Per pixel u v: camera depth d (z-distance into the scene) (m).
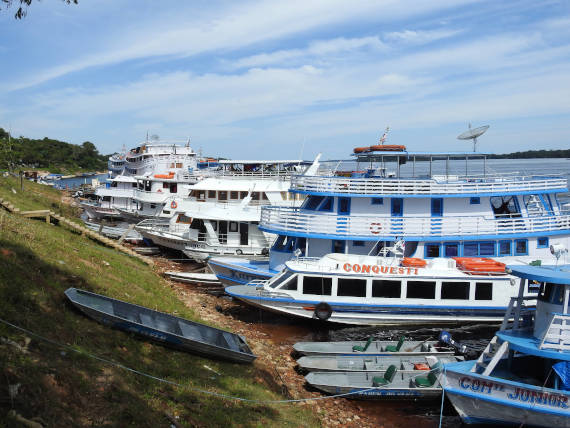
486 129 27.53
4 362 9.47
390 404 16.84
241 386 14.20
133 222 54.62
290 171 47.44
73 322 13.23
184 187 50.56
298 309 23.97
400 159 28.97
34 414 8.66
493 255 26.83
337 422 15.12
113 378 11.14
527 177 30.66
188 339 14.69
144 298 20.22
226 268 28.66
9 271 14.04
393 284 23.84
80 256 21.91
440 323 24.44
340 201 26.70
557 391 13.87
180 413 11.24
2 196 34.28
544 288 15.63
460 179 28.86
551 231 27.22
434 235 26.09
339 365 18.50
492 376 15.88
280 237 28.59
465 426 15.53
